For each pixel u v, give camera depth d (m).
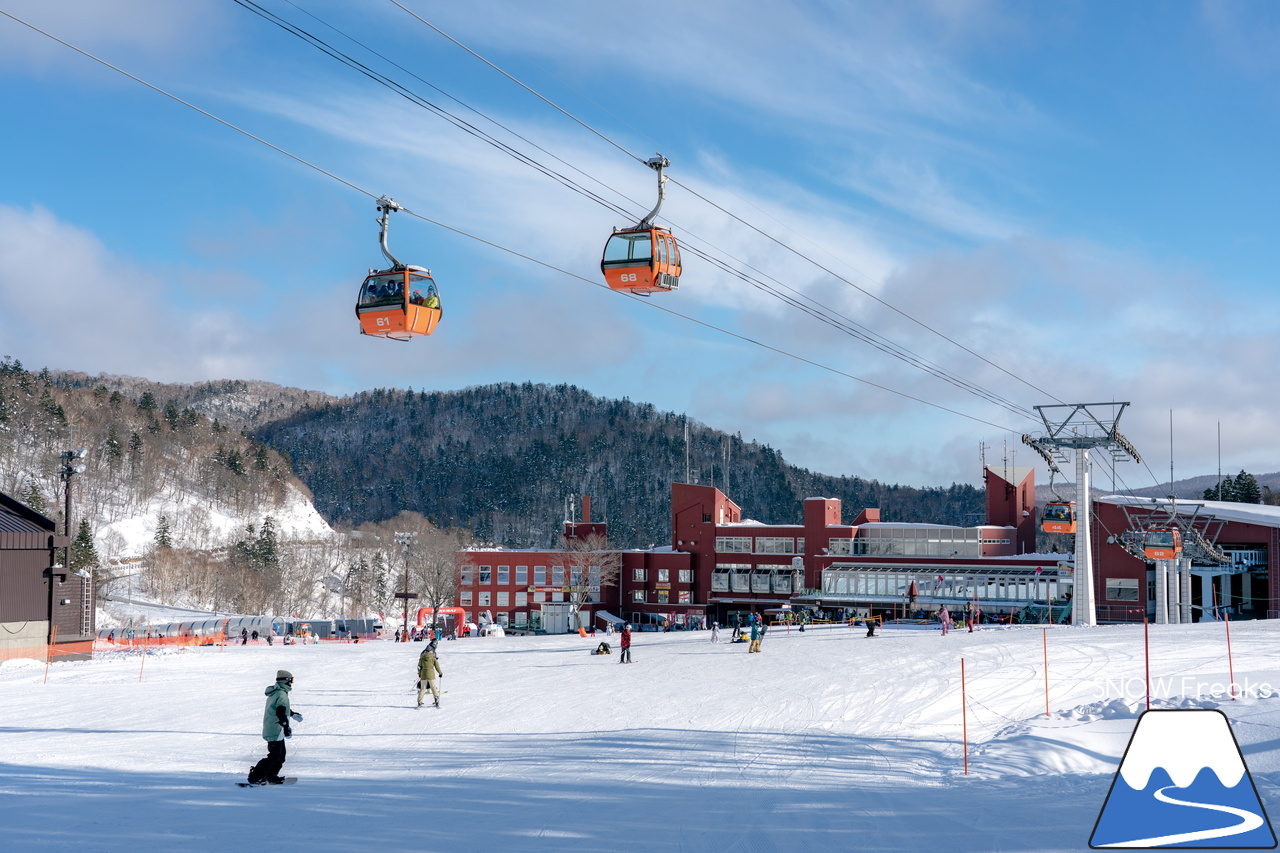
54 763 19.12
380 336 28.27
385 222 27.73
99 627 116.19
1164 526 69.62
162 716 28.52
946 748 20.44
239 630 105.50
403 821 13.30
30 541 55.56
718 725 24.86
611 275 27.27
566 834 12.47
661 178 27.53
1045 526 66.38
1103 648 38.00
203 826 12.91
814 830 12.56
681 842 12.00
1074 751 18.47
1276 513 79.38
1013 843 11.47
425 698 32.88
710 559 111.88
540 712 28.44
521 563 116.81
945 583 95.62
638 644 59.28
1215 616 87.25
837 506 108.62
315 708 30.39
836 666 38.31
